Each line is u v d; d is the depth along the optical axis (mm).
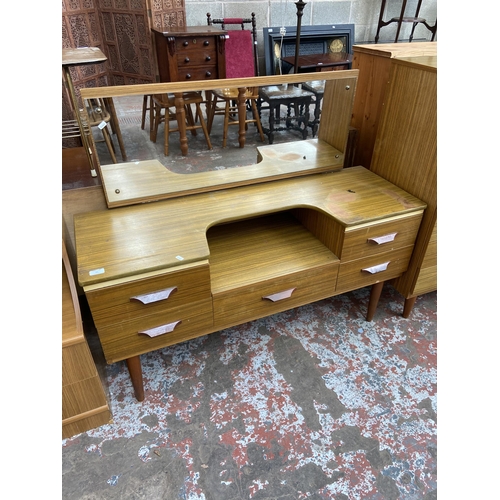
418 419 1255
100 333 1053
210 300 1173
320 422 1240
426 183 1330
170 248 1090
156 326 1131
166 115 1228
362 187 1449
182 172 1331
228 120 1312
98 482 1081
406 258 1465
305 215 1505
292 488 1074
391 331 1581
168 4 2887
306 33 3414
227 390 1334
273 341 1524
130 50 3020
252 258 1349
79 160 1707
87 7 2896
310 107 1386
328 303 1724
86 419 1178
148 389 1333
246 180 1421
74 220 1216
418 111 1303
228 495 1059
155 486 1076
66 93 2373
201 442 1180
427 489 1079
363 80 1614
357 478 1101
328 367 1421
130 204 1295
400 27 3781
